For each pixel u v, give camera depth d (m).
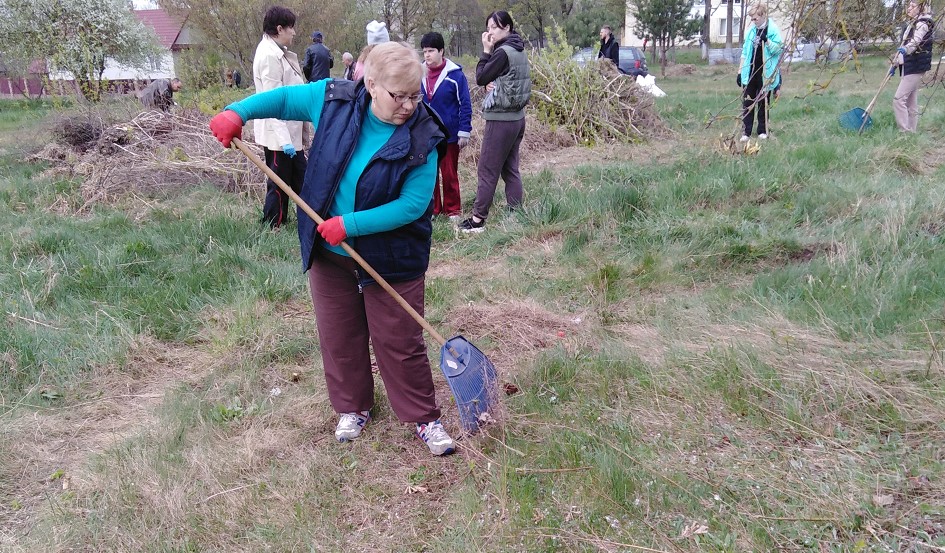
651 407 3.21
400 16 27.98
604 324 4.12
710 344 3.63
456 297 4.64
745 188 6.01
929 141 7.67
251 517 2.69
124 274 4.92
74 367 3.78
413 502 2.77
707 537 2.42
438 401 3.47
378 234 2.69
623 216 5.67
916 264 4.20
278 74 5.54
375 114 2.59
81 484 2.89
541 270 5.00
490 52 5.57
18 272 4.91
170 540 2.58
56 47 19.25
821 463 2.74
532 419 3.19
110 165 7.53
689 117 11.52
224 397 3.54
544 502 2.67
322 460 3.00
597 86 9.84
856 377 3.17
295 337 4.12
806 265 4.43
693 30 25.34
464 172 7.85
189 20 21.02
